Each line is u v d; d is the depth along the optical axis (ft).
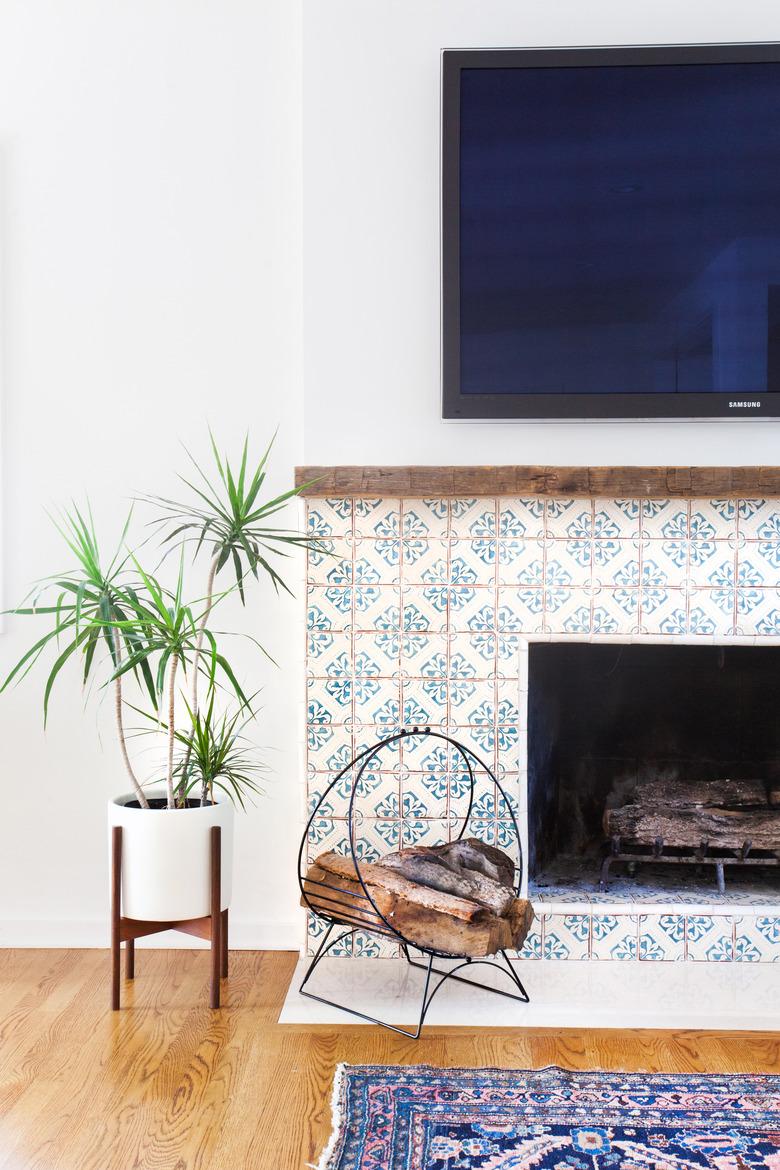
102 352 8.17
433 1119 5.49
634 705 8.34
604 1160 5.16
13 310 8.16
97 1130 5.38
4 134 8.13
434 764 7.68
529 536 7.62
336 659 7.69
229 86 8.12
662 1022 6.68
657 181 7.50
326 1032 6.55
